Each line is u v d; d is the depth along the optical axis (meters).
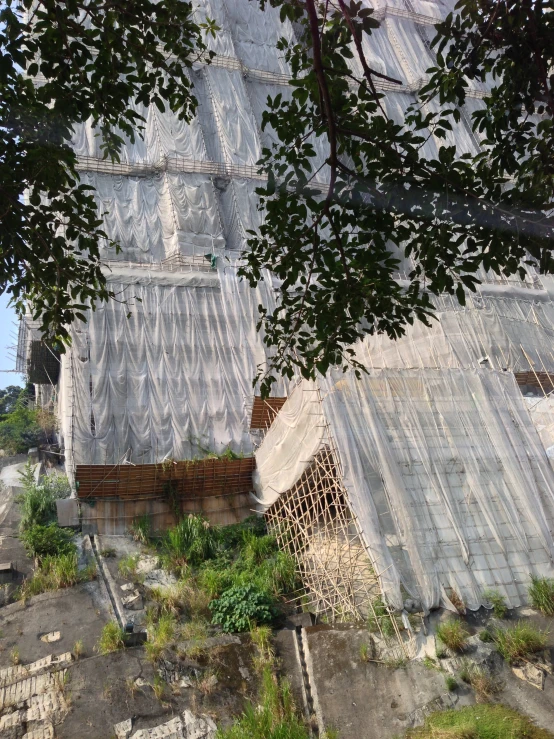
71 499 21.28
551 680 13.56
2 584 17.48
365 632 15.04
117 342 28.81
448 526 17.67
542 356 31.95
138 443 26.84
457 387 20.73
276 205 8.22
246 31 48.94
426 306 8.12
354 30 7.32
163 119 39.69
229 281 32.28
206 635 15.10
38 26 8.12
